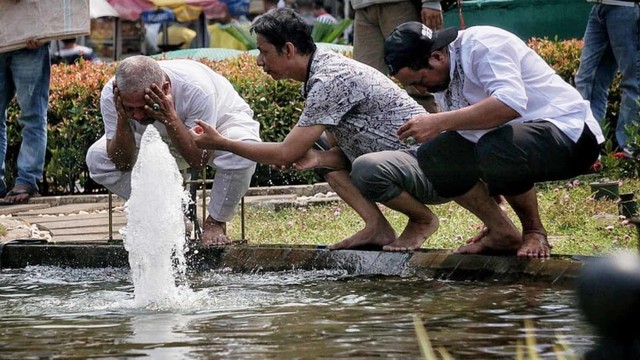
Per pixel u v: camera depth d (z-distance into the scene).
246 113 8.95
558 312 5.39
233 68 15.84
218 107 8.73
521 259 6.77
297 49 7.64
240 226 10.84
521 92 6.67
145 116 7.84
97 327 5.39
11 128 14.52
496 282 6.78
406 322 5.23
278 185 14.72
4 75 12.98
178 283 7.41
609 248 7.93
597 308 1.22
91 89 14.52
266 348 4.57
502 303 5.79
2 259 8.83
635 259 1.23
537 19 17.11
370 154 7.47
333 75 7.58
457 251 7.30
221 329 5.19
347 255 7.74
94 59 25.45
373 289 6.66
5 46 12.59
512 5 17.14
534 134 6.76
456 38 6.94
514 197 6.95
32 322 5.62
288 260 8.02
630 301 1.20
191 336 4.98
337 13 32.78
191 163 8.12
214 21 32.50
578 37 17.08
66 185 14.62
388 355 4.32
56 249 8.73
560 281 6.48
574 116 6.96
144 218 7.41
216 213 8.85
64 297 6.81
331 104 7.57
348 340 4.73
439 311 5.58
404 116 7.71
